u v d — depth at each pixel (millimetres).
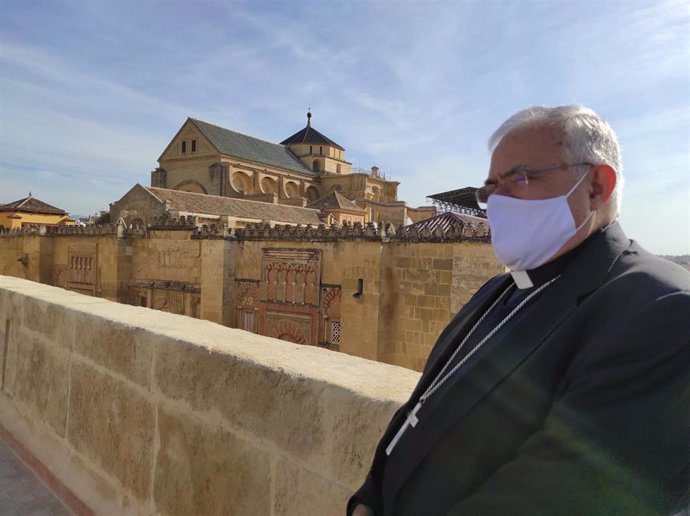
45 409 4520
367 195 79312
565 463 1006
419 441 1353
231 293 25078
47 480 4199
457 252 17844
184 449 3006
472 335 1541
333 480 2195
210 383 2838
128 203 38531
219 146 68938
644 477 931
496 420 1203
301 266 22625
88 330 3951
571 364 1126
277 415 2457
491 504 1090
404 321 19516
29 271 36156
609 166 1405
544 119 1467
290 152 86500
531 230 1434
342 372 2459
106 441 3699
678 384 960
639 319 1031
